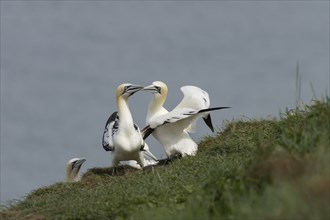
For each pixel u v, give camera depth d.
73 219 14.22
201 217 10.73
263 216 9.42
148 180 15.85
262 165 11.12
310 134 11.48
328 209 9.34
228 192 11.02
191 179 14.81
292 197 9.50
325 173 10.19
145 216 11.95
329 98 12.84
